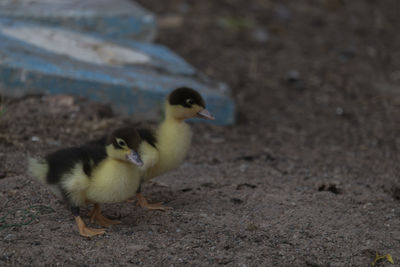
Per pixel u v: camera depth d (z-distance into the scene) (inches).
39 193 308.8
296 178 372.2
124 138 256.5
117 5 586.6
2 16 516.4
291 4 860.0
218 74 615.5
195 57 650.8
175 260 251.4
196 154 412.8
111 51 517.7
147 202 308.7
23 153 364.2
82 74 445.1
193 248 261.7
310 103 571.8
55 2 564.1
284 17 803.4
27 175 330.6
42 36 506.9
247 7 818.8
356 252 269.3
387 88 621.0
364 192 349.1
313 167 406.9
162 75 502.9
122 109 450.6
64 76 436.8
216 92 492.1
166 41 680.4
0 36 482.0
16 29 504.4
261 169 388.8
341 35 772.6
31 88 433.4
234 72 627.2
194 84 498.9
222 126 487.8
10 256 243.4
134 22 562.9
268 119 523.5
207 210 304.7
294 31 766.5
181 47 671.1
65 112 422.0
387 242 280.5
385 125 526.0
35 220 277.9
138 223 285.6
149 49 555.8
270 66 655.8
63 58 475.5
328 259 262.1
